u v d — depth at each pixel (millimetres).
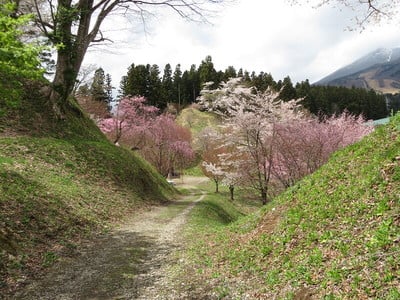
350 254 7617
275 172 27578
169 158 68062
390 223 7695
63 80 30391
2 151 21453
